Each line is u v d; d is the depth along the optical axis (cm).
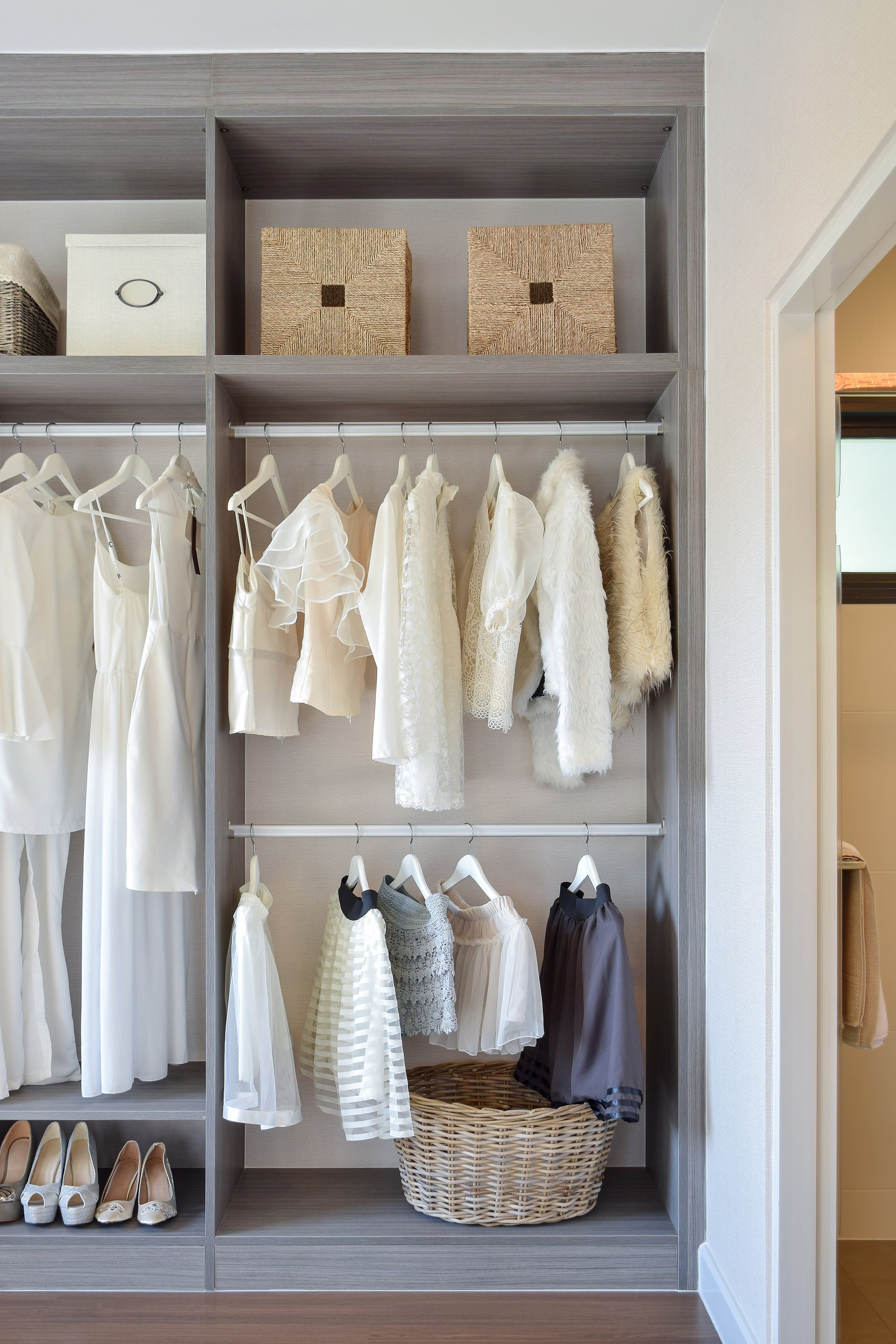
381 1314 202
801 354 178
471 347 226
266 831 227
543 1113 213
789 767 177
